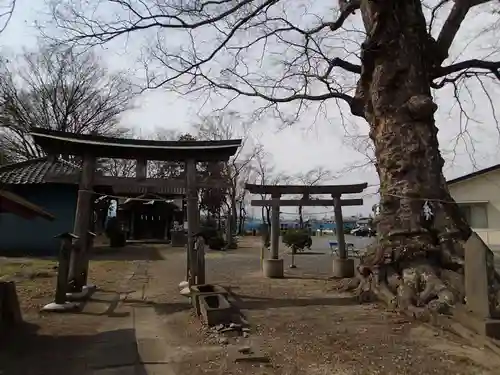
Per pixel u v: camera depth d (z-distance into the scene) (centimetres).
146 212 3328
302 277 1370
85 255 1006
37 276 1234
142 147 996
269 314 786
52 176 983
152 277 1345
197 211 1050
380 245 886
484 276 615
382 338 616
